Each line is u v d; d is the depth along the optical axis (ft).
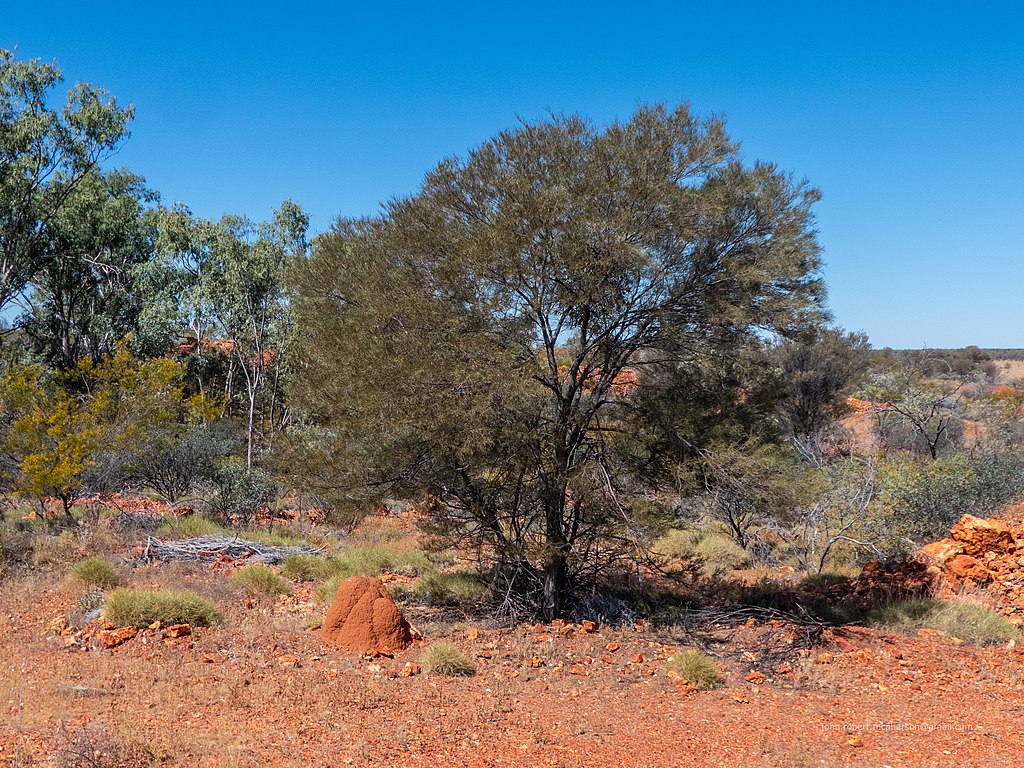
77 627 31.50
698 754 21.26
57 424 52.19
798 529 53.31
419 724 22.79
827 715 24.98
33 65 105.60
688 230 31.58
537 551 34.04
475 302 32.42
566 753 21.03
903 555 45.32
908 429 83.82
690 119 33.45
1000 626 34.12
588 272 31.48
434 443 32.96
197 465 66.18
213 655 28.91
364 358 31.30
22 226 116.37
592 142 33.19
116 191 154.61
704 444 35.24
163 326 111.65
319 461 35.09
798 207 33.58
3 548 41.91
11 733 20.39
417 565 49.44
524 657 30.91
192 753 19.65
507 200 32.14
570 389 34.58
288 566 45.91
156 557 45.50
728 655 32.35
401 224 33.27
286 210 88.12
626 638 34.22
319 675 27.07
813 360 89.04
